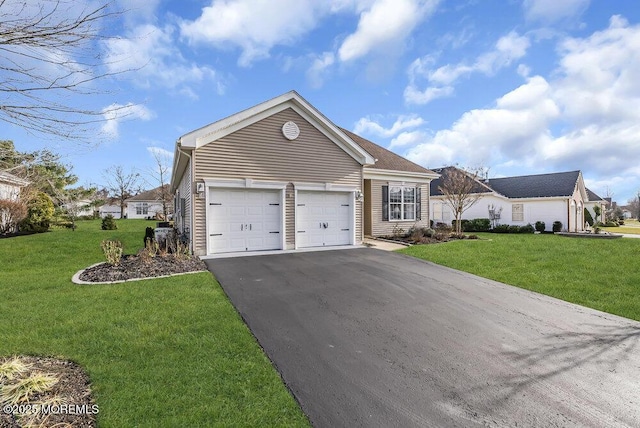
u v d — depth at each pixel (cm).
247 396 283
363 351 383
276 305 539
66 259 1043
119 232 1809
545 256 1023
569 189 2244
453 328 458
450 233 1627
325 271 791
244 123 1030
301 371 334
